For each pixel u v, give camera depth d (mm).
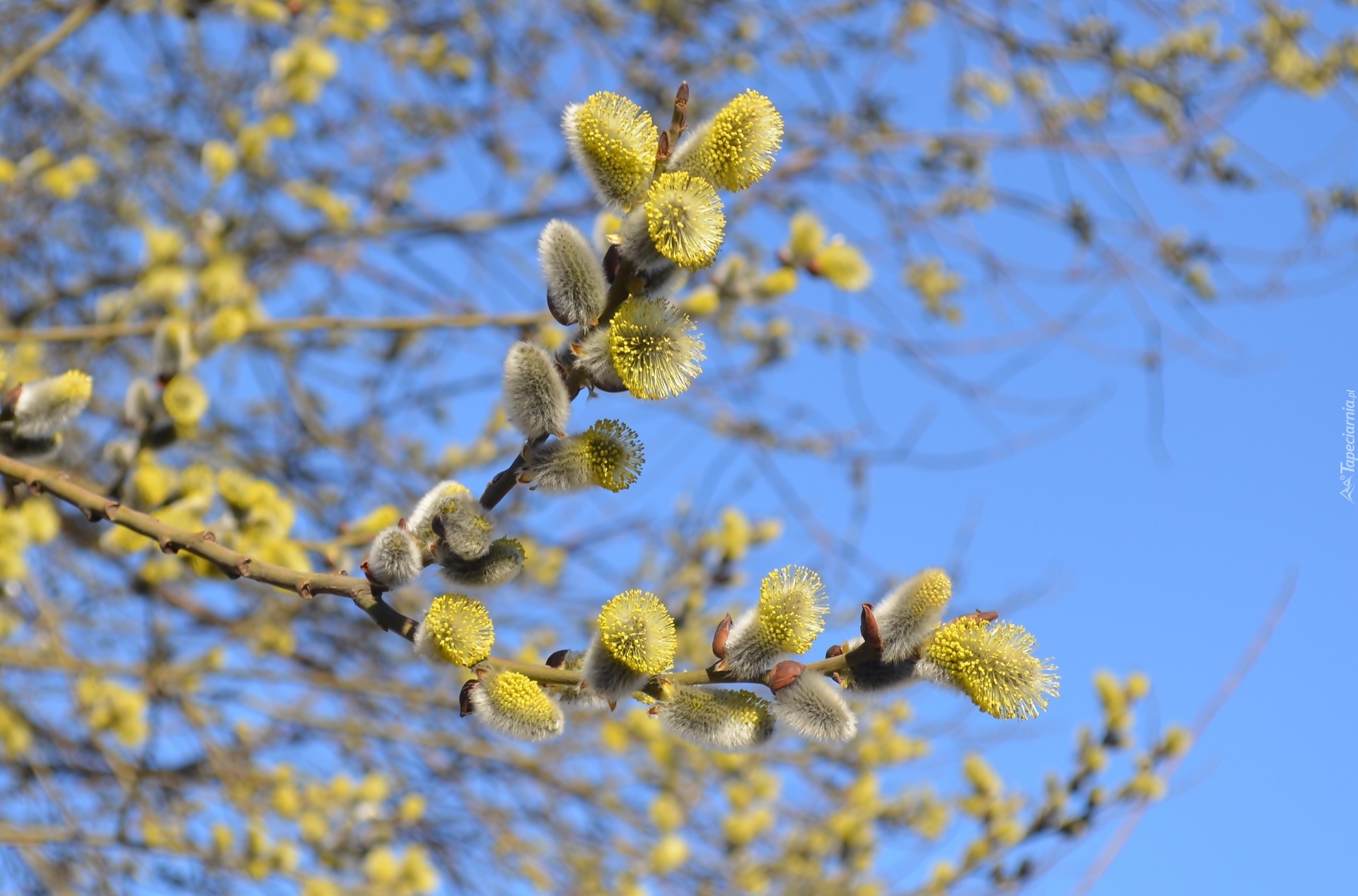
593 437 1971
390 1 6289
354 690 5754
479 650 1956
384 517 3645
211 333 3406
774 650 1958
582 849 5766
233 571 2311
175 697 5344
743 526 5340
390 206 6793
